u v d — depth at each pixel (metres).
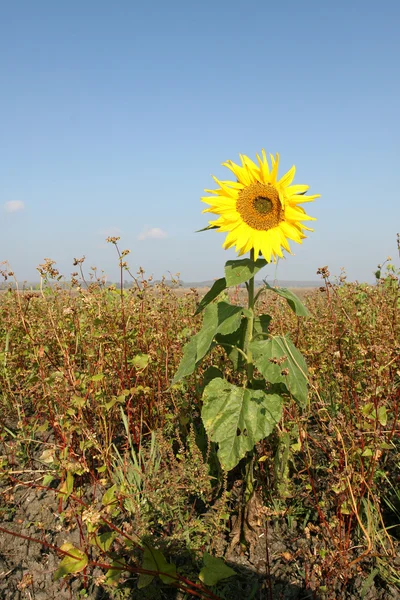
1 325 1.35
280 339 0.78
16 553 0.76
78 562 0.58
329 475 0.83
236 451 0.71
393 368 0.94
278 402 0.73
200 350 0.78
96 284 1.14
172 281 1.32
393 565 0.69
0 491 0.89
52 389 0.91
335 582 0.67
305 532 0.70
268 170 0.80
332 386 1.09
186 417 0.99
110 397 1.00
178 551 0.71
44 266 0.92
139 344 1.11
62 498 0.78
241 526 0.77
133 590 0.68
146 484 0.79
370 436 0.76
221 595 0.66
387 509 0.82
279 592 0.68
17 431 1.11
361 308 1.23
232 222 0.79
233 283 0.76
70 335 1.01
